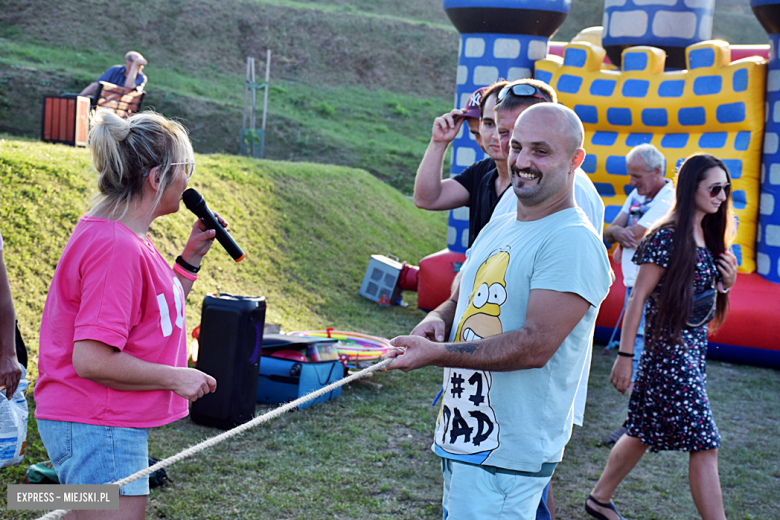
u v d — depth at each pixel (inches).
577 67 317.4
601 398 233.1
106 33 1055.0
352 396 219.1
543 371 87.4
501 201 118.0
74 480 84.3
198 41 1125.1
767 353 279.4
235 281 311.7
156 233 295.0
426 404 216.8
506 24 317.1
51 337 85.0
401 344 82.8
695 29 363.9
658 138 311.6
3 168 266.1
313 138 889.5
